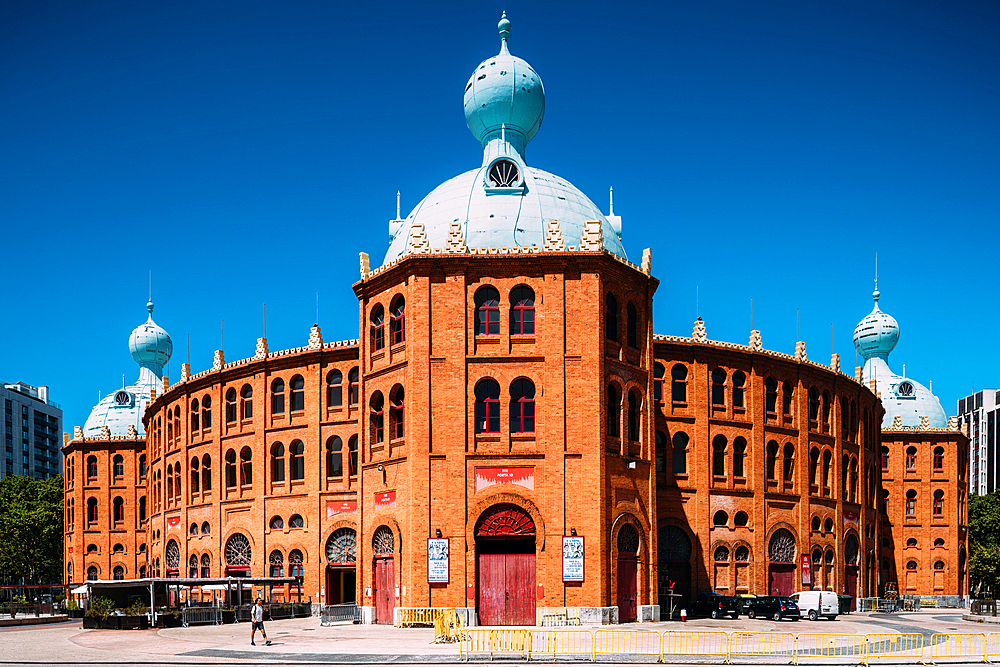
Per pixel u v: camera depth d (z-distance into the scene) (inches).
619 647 1364.4
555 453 1761.8
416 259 1824.6
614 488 1801.2
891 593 2938.0
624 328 1882.4
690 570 2199.8
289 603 2176.4
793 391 2459.4
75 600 2637.8
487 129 2316.7
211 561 2479.1
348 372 2278.5
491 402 1801.2
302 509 2293.3
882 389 3688.5
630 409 1903.3
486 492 1761.8
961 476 3486.7
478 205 2091.5
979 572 3329.2
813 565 2434.8
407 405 1822.1
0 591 3846.0
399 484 1828.2
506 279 1830.7
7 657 1310.3
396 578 1813.5
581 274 1818.4
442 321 1814.7
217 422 2522.1
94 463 3427.7
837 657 1255.5
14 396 6624.0
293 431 2347.4
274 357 2386.8
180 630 1804.9
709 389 2293.3
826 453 2559.1
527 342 1808.6
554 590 1721.2
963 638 1610.5
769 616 2046.0
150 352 3794.3
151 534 2972.4
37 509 3878.0
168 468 2802.7
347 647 1397.6
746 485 2310.5
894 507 3422.7
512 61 2319.1
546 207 2096.5
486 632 1578.5
